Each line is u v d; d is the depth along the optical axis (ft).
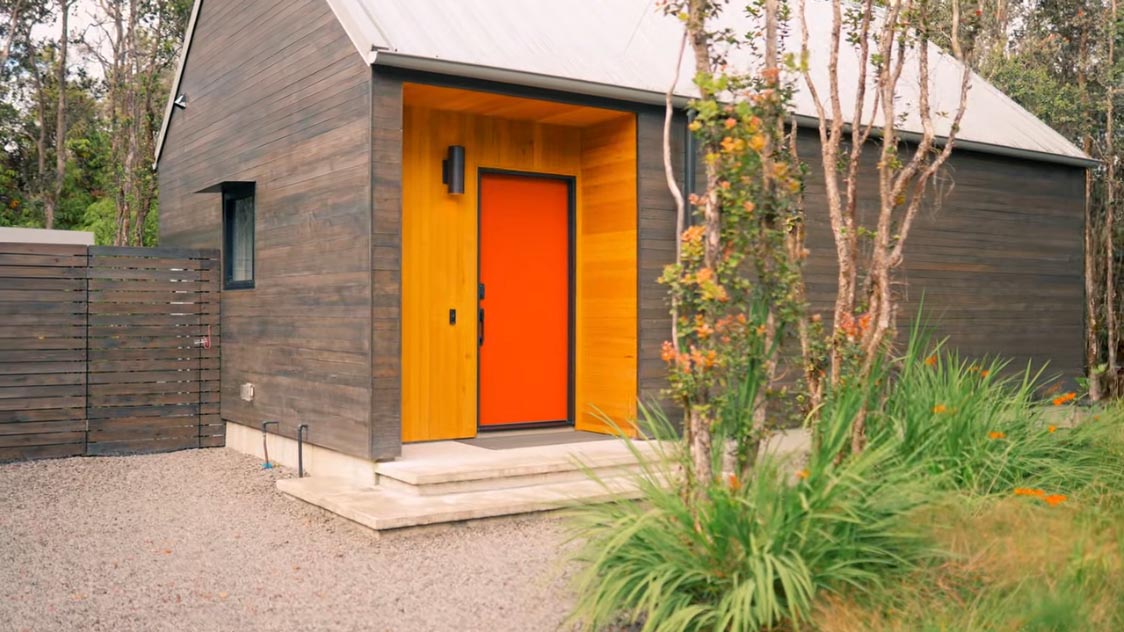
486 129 28.07
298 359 27.09
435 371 27.20
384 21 24.22
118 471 28.50
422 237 26.99
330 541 20.44
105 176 86.02
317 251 25.94
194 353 32.40
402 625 15.38
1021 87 53.21
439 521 20.53
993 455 20.20
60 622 15.81
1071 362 37.35
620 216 27.76
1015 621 13.01
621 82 26.18
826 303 30.12
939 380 22.38
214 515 23.12
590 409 28.91
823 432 16.84
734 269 15.58
